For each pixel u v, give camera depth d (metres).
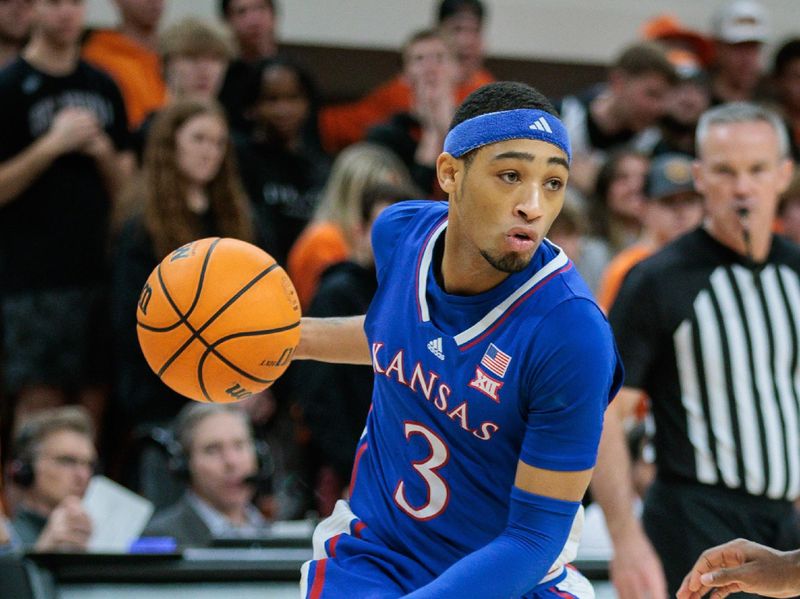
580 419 6.61
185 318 7.24
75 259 15.74
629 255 15.42
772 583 7.59
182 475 13.50
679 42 22.77
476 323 6.83
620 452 10.37
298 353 7.93
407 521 7.33
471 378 6.84
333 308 13.99
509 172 6.41
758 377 10.70
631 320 10.70
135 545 11.96
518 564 6.59
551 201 6.52
